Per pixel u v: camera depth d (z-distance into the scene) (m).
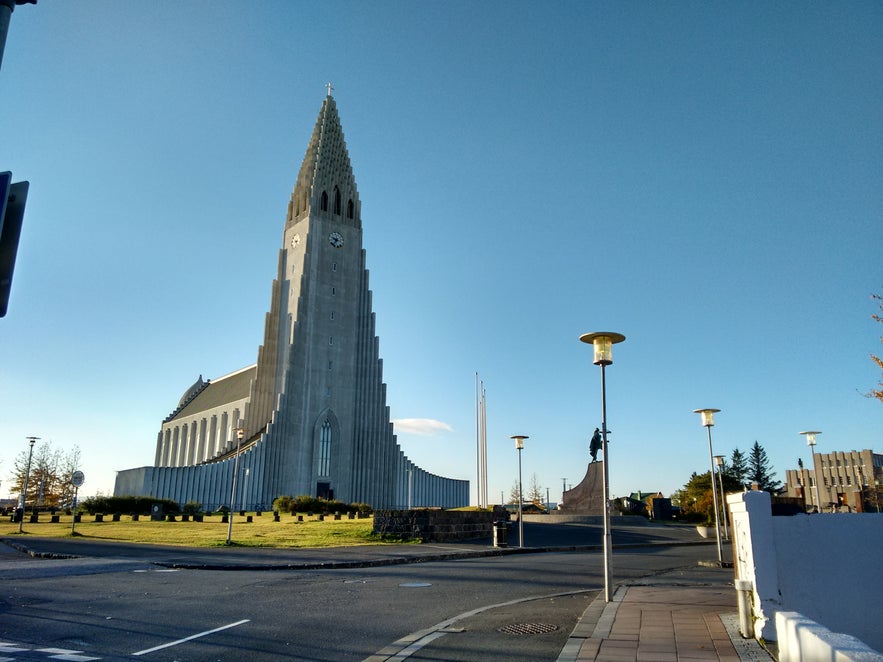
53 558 24.39
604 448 15.69
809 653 6.11
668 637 10.59
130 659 9.36
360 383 101.75
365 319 104.44
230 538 32.53
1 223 6.32
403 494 102.38
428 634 11.28
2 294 6.27
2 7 6.35
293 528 40.53
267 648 10.16
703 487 67.94
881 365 20.75
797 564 10.50
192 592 15.92
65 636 10.75
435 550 29.66
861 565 10.57
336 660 9.51
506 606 14.33
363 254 107.06
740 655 9.24
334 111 111.69
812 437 41.03
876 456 101.06
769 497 10.73
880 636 10.30
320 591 16.42
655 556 29.55
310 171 106.50
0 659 9.10
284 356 98.38
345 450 97.56
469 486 113.94
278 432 91.56
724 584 18.06
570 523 50.97
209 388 137.00
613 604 14.12
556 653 9.91
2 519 56.91
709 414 27.22
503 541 33.06
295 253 102.81
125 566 21.56
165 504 65.06
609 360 16.59
